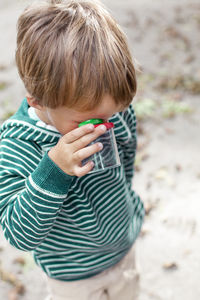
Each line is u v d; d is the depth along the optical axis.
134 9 7.34
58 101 0.95
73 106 0.94
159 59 5.30
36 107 1.05
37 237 1.08
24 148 1.14
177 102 4.24
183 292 2.26
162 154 3.45
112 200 1.29
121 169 1.31
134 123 1.45
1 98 4.59
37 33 0.97
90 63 0.93
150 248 2.56
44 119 1.14
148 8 7.32
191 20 6.55
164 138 3.68
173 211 2.82
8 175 1.11
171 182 3.10
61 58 0.92
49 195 1.02
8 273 2.45
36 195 1.03
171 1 7.61
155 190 3.04
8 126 1.18
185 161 3.33
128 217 1.40
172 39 5.88
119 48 0.98
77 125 1.01
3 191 1.11
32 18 1.00
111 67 0.94
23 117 1.17
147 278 2.36
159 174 3.20
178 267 2.41
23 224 1.05
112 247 1.37
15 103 4.46
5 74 5.19
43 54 0.94
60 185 1.02
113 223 1.32
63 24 0.97
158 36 6.04
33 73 0.97
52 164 1.00
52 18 0.98
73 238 1.28
